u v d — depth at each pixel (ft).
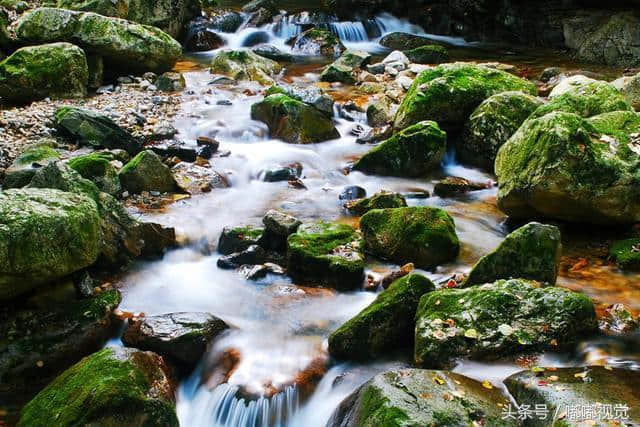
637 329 17.93
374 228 23.66
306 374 17.52
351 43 65.87
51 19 42.60
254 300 20.89
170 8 55.31
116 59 44.06
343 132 37.27
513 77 35.42
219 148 33.99
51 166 22.68
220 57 48.65
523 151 24.66
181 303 20.83
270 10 67.82
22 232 17.83
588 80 33.06
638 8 53.72
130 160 30.66
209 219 26.37
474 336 16.75
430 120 33.55
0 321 18.22
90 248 19.94
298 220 24.11
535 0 60.49
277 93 38.96
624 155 23.36
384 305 18.16
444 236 22.58
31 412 15.21
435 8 70.13
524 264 19.31
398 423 12.81
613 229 24.41
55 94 38.96
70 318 18.65
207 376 17.76
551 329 17.02
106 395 14.51
